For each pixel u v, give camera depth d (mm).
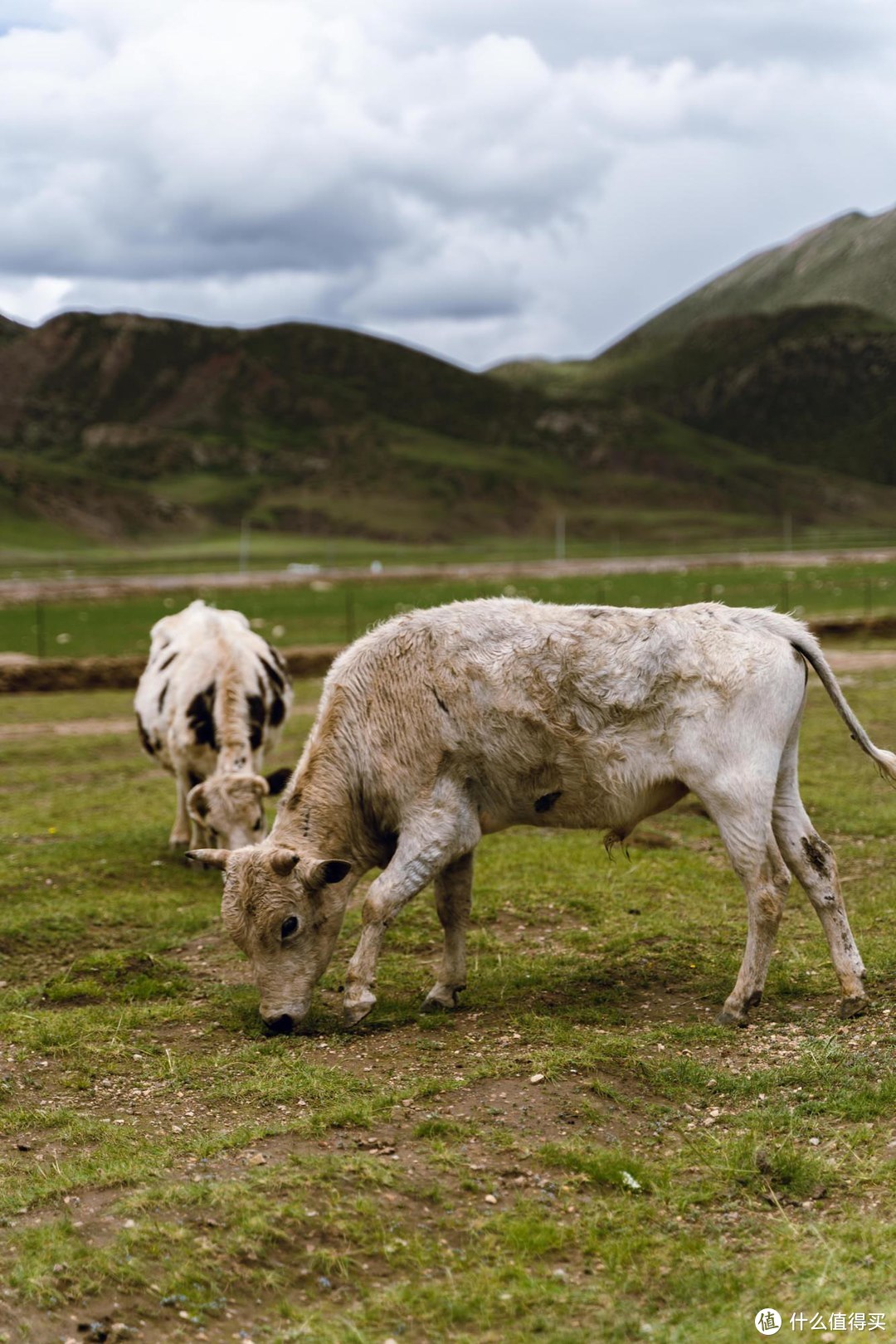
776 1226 4812
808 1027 6793
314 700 24062
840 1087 5934
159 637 12906
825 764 15133
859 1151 5312
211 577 74188
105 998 8000
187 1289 4359
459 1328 4230
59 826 13422
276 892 7152
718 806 7008
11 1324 4113
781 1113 5715
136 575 86875
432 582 66875
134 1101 6199
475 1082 6109
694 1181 5191
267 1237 4645
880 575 59656
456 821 7309
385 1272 4562
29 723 22688
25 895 10312
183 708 11562
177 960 8844
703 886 10109
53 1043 7035
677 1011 7336
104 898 10297
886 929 8547
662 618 7273
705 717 7000
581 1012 7344
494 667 7270
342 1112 5719
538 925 9328
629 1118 5773
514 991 7855
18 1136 5738
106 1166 5254
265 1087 6188
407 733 7301
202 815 10297
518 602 7590
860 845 11133
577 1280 4523
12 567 103312
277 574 77125
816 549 115250
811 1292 4223
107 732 21547
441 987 7594
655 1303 4359
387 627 7637
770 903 6973
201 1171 5211
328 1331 4164
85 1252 4496
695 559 88438
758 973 7027
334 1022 7398
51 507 191000
